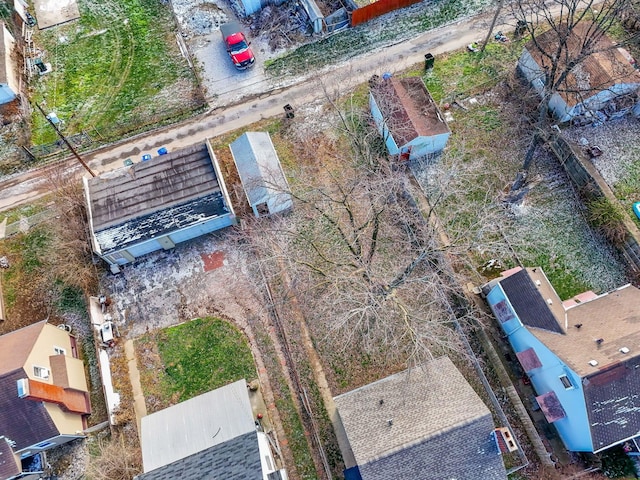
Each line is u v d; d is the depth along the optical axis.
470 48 37.75
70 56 40.91
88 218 29.75
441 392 22.88
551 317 24.27
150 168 31.11
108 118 37.50
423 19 40.12
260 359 27.83
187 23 41.78
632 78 31.42
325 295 28.06
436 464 20.92
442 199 31.28
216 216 29.81
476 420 21.00
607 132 32.44
